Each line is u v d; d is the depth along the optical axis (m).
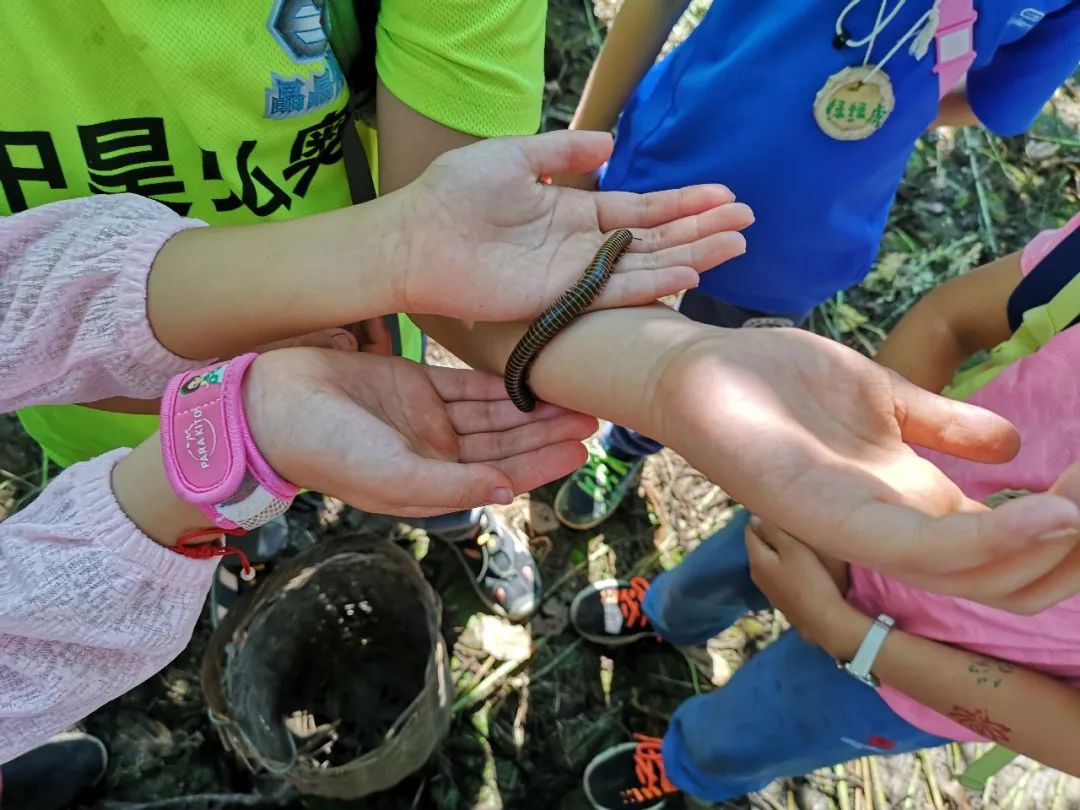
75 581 0.30
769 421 0.23
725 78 0.47
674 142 0.50
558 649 0.69
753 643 0.70
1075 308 0.36
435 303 0.34
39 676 0.31
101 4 0.31
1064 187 0.93
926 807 0.65
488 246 0.33
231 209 0.40
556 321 0.32
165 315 0.33
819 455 0.23
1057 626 0.35
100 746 0.61
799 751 0.49
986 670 0.37
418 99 0.36
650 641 0.70
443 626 0.69
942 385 0.44
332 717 0.65
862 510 0.21
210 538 0.32
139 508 0.31
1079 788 0.66
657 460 0.77
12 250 0.34
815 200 0.49
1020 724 0.36
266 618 0.53
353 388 0.32
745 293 0.55
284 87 0.34
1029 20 0.43
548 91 0.90
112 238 0.33
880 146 0.47
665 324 0.30
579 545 0.73
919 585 0.21
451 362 0.77
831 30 0.43
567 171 0.34
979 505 0.24
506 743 0.65
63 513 0.31
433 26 0.34
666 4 0.48
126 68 0.33
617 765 0.64
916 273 0.87
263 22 0.32
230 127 0.35
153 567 0.31
